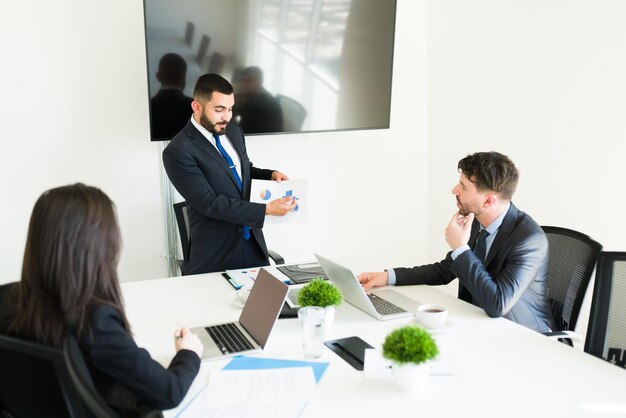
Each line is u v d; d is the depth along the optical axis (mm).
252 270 2531
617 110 2834
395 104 4094
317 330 1639
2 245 3195
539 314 2098
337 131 3740
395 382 1488
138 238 3469
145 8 3000
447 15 3891
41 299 1239
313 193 3930
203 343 1752
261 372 1555
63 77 3164
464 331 1854
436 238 4281
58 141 3211
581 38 2984
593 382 1501
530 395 1431
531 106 3330
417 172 4258
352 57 3627
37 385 1262
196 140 2701
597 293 1877
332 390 1463
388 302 2109
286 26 3385
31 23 3061
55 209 1228
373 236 4191
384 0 3629
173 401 1349
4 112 3086
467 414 1343
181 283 2396
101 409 1113
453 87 3922
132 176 3395
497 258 2080
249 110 3398
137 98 3330
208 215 2645
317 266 2592
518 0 3338
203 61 3197
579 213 3098
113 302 1312
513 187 2072
